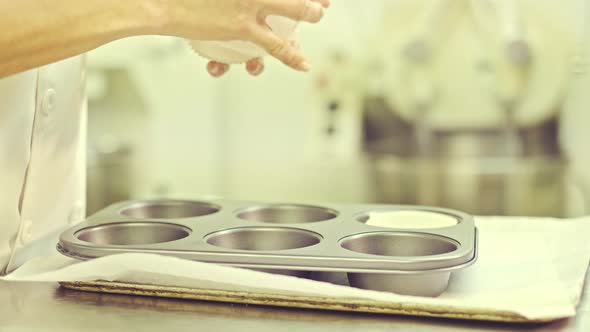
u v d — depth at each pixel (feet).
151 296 2.57
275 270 2.55
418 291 2.52
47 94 3.02
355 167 7.98
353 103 7.95
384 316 2.40
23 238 2.98
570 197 7.50
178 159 8.93
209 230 2.97
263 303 2.47
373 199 7.98
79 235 2.89
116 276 2.50
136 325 2.31
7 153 2.87
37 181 3.04
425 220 3.19
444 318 2.38
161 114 8.82
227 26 2.48
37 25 2.34
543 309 2.34
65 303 2.51
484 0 6.97
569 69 7.25
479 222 3.64
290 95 8.67
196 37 2.52
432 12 7.06
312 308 2.46
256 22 2.52
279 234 3.02
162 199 3.59
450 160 7.50
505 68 7.06
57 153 3.20
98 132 8.52
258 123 8.82
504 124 7.27
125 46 8.37
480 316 2.32
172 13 2.43
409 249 2.91
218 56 2.90
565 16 7.59
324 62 8.10
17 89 2.88
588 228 3.45
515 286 2.63
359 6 8.07
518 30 6.97
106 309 2.45
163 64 8.70
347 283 2.74
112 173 8.29
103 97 8.50
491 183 7.36
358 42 8.09
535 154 7.44
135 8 2.40
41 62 2.42
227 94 8.81
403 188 7.60
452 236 2.84
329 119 8.07
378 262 2.46
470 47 7.09
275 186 8.79
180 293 2.52
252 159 8.88
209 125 8.88
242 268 2.52
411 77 7.25
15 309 2.45
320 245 2.68
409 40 7.15
